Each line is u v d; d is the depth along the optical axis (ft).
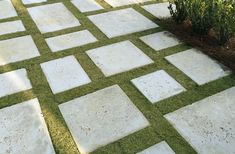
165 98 9.11
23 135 7.75
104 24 13.53
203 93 9.36
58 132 7.86
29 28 13.08
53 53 11.28
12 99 8.96
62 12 14.61
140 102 8.93
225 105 8.89
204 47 11.76
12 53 11.25
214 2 11.76
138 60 10.96
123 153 7.29
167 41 12.23
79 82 9.75
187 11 12.65
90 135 7.79
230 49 11.68
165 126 8.09
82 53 11.32
